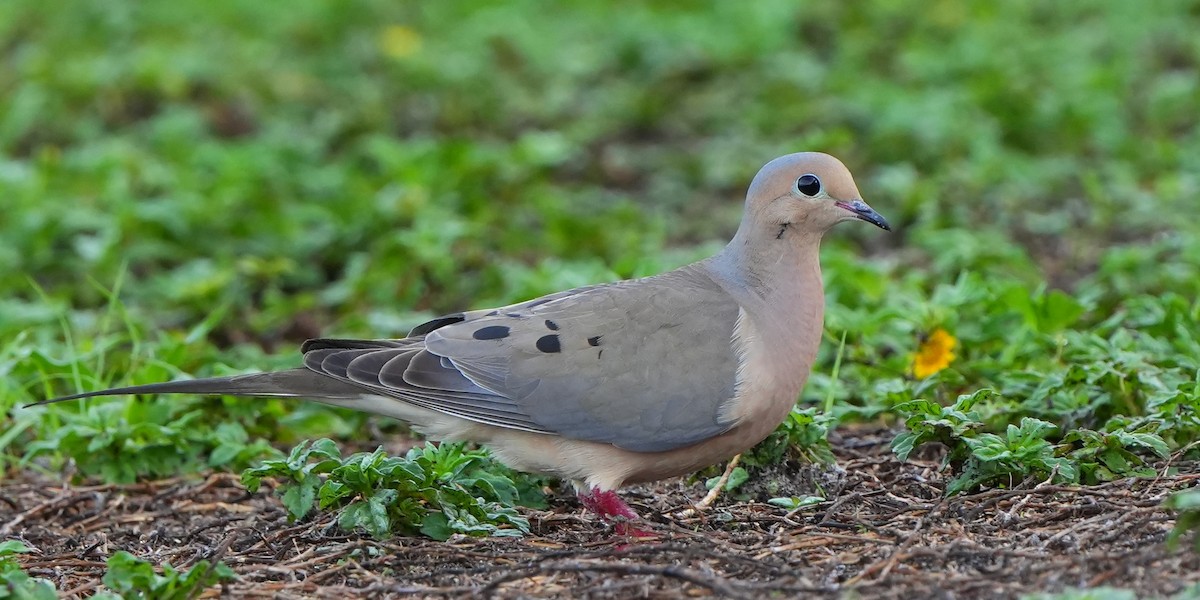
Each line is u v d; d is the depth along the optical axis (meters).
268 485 11.53
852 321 12.91
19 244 17.08
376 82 23.70
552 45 25.25
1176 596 7.98
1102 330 12.77
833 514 9.85
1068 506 9.48
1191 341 11.93
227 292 16.09
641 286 10.05
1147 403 10.65
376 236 17.73
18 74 22.97
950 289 12.88
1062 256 17.14
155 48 23.73
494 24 25.64
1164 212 17.55
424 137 22.27
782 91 22.52
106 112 22.12
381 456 9.70
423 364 9.84
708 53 24.30
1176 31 24.33
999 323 12.59
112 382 13.60
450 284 16.42
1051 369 12.02
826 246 16.84
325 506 9.67
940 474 10.59
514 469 10.16
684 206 19.67
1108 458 9.95
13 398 12.62
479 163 19.00
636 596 8.55
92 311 16.22
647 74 24.39
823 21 25.98
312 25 26.27
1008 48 23.36
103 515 11.19
